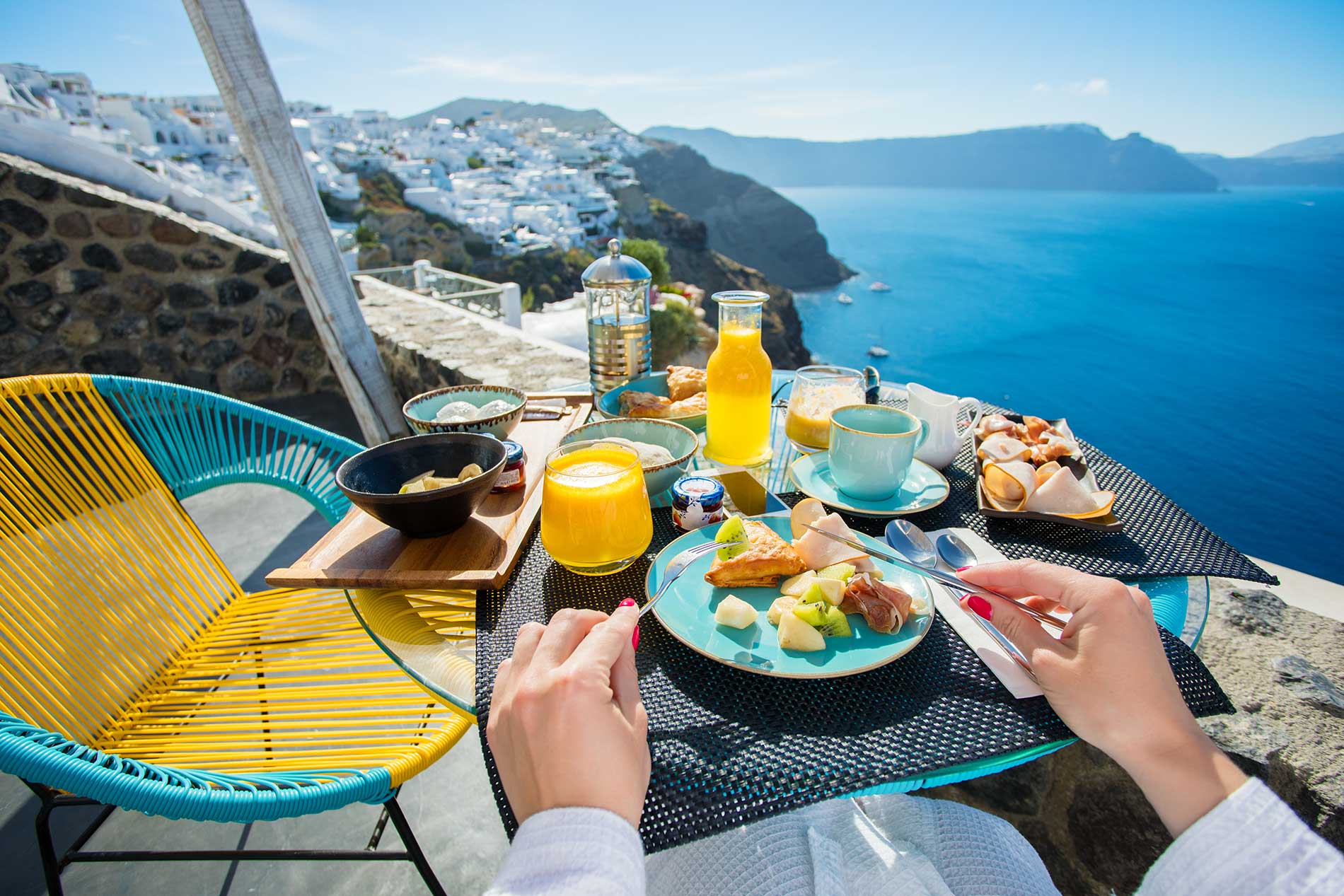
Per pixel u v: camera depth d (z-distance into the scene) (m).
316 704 1.25
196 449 1.65
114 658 1.29
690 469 1.44
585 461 1.06
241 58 3.22
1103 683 0.65
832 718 0.72
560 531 0.97
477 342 4.65
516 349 4.50
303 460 1.78
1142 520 1.14
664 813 0.62
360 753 1.12
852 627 0.84
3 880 1.59
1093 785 1.49
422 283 7.54
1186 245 186.75
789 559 0.92
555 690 0.52
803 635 0.80
